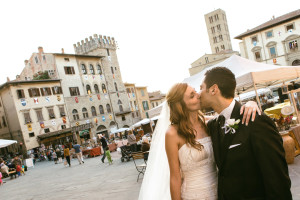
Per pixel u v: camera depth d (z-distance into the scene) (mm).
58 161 27469
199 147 2010
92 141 37719
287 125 7359
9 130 37094
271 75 7176
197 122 2156
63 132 38531
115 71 51438
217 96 1842
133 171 11625
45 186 12719
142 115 57031
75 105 41906
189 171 2053
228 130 1715
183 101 2023
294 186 5086
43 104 37938
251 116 1654
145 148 9891
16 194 12109
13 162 21391
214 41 80000
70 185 11508
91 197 8328
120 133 46469
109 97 48219
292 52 44000
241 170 1654
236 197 1676
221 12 78438
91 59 46875
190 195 2045
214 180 2068
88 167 17078
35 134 36281
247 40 48375
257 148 1580
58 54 41562
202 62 65500
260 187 1626
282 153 1574
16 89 35719
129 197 7273
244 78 7012
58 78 40938
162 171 2506
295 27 43281
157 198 2490
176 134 2037
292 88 11547
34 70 43750
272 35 45562
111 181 10367
